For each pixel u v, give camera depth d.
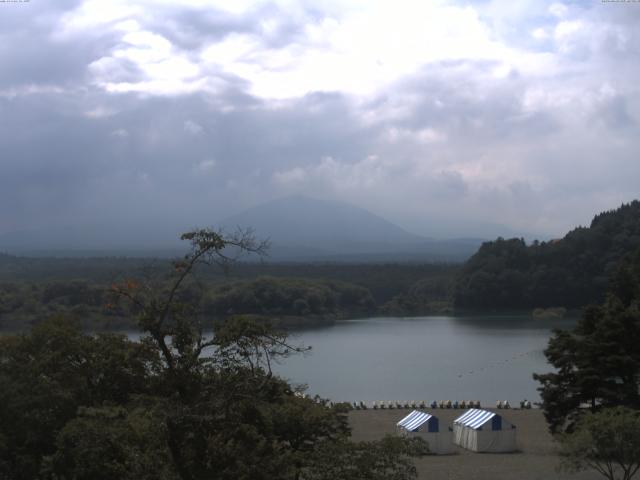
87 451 27.08
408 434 55.28
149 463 24.39
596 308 59.19
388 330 182.12
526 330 176.75
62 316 44.06
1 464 34.00
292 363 122.06
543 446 58.31
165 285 26.00
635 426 39.12
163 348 24.80
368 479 25.14
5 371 38.38
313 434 35.31
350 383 101.88
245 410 25.41
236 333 24.52
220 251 24.77
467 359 126.50
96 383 38.44
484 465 51.44
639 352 55.06
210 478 24.11
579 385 54.97
